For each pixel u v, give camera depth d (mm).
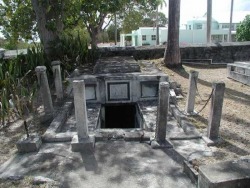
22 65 8219
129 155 3982
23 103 5578
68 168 3670
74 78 6859
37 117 5664
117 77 6801
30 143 4148
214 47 12211
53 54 9477
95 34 17281
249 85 7930
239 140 4281
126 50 11805
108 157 3943
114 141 4461
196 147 4102
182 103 6281
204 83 8375
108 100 6922
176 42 10250
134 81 6836
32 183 3209
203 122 5062
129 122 7238
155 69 8039
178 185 3250
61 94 6730
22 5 12883
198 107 5930
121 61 9164
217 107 4113
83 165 3738
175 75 9281
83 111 4168
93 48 10922
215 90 4043
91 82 6809
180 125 5105
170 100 6238
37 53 8758
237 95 6957
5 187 3125
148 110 6102
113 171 3574
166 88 4047
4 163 3852
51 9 9352
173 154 3955
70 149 4215
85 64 9859
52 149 4227
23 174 3537
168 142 4223
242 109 5789
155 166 3668
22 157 4008
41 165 3760
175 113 5492
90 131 4797
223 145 4121
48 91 5289
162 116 4141
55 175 3504
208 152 3906
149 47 11906
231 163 2781
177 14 10031
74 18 13102
